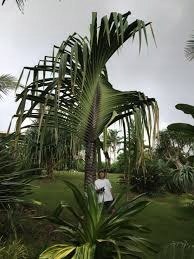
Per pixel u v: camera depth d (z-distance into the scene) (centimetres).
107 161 488
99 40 458
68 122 475
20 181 550
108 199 729
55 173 1348
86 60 440
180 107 352
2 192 514
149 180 1148
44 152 712
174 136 1616
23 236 527
